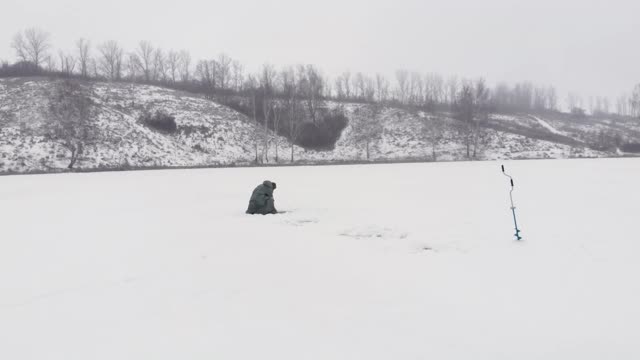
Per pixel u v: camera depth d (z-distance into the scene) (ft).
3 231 41.86
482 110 246.88
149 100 199.82
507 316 20.63
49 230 42.19
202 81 252.42
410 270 28.12
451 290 24.27
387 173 103.19
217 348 18.47
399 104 258.78
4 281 27.53
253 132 201.77
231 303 23.48
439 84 326.65
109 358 17.84
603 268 26.61
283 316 21.63
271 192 51.42
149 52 277.23
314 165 153.38
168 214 50.80
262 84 255.29
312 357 17.48
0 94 170.60
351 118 227.61
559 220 40.42
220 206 56.95
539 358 16.92
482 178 84.23
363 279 26.76
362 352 17.80
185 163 165.17
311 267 29.48
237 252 33.60
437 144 206.90
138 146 162.71
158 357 17.81
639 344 17.63
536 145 205.36
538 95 379.55
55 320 21.66
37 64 234.38
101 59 259.60
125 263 31.09
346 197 61.98
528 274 26.22
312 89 239.09
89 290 25.80
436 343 18.35
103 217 49.03
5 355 18.24
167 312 22.44
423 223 41.75
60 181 95.66
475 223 40.70
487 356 17.17
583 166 109.19
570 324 19.57
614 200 51.03
